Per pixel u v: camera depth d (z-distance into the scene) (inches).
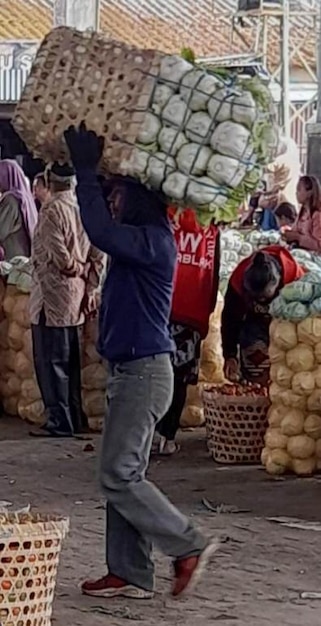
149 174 222.1
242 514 307.7
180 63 222.8
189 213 250.7
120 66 223.3
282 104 1204.5
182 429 422.9
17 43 1123.3
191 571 231.9
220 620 228.8
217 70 226.2
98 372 416.5
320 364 348.8
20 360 434.9
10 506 308.8
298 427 351.3
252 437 367.2
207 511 310.8
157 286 228.8
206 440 401.1
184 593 234.4
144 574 240.1
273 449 354.3
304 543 281.3
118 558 239.9
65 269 393.7
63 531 209.2
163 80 221.9
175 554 231.1
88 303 406.3
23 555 201.8
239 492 331.9
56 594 242.2
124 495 228.5
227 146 220.5
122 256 225.1
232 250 477.1
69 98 224.8
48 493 330.0
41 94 226.8
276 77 1282.0
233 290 371.2
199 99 221.1
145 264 226.4
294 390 349.1
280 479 348.5
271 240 506.3
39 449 389.1
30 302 404.2
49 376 405.1
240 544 279.3
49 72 227.0
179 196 222.7
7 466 364.2
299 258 413.4
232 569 260.1
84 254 399.5
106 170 225.9
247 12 1318.9
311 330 345.7
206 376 422.6
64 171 379.6
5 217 467.8
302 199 490.9
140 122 221.1
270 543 280.7
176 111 221.0
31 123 228.4
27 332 432.5
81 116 224.1
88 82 224.1
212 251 362.0
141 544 239.5
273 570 260.1
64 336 401.7
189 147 221.6
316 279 350.3
